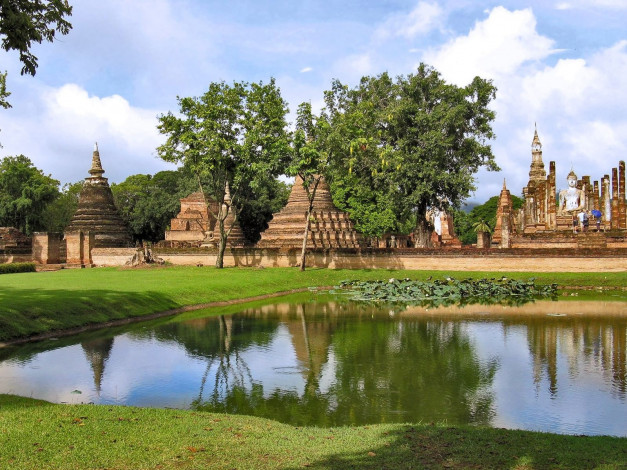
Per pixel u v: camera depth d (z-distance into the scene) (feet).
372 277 151.84
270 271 153.69
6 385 50.19
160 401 45.93
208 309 100.48
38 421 35.14
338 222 188.34
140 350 64.90
